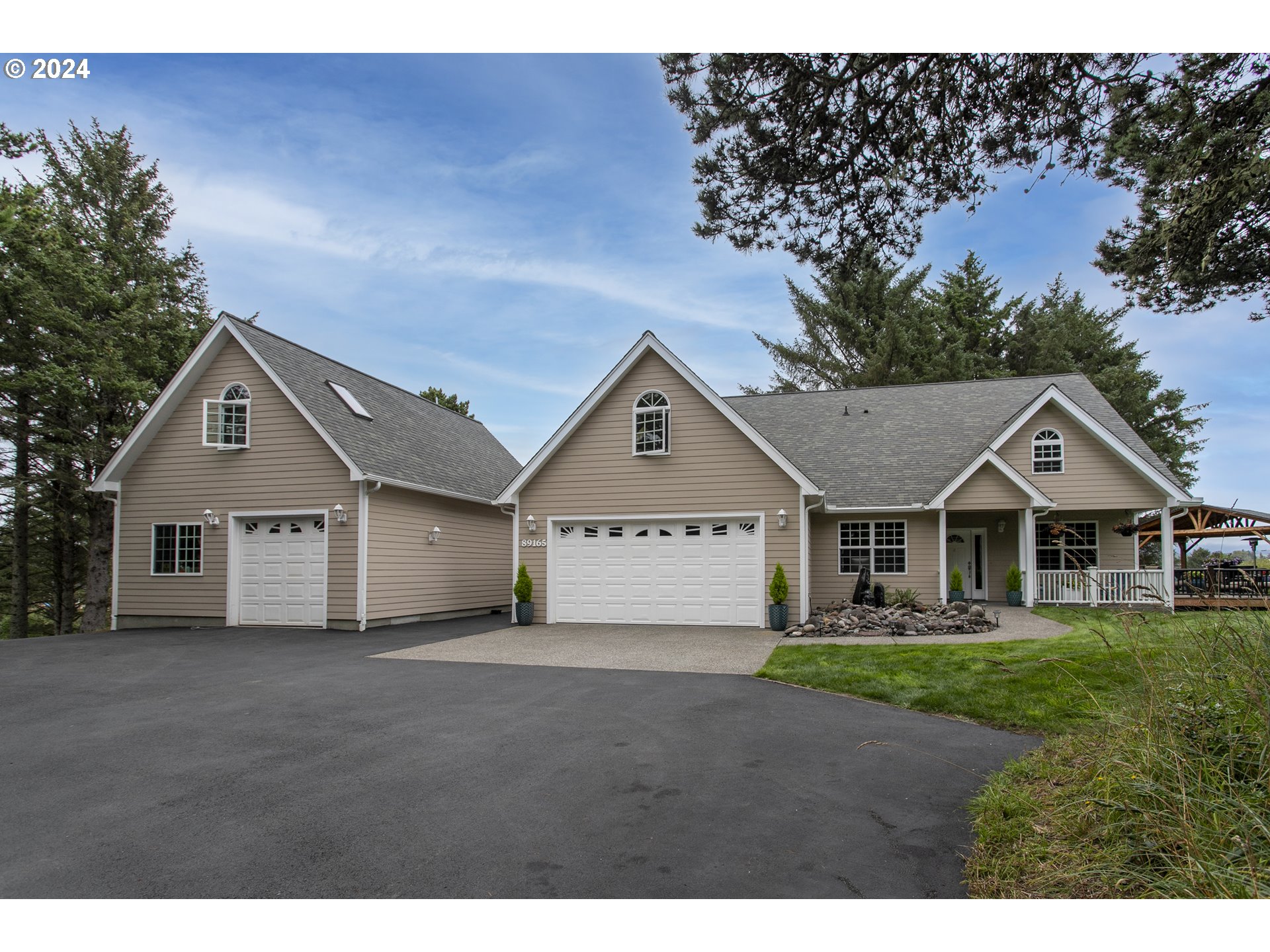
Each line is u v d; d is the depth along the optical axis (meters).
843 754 6.02
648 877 3.80
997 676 8.30
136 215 22.23
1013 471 16.77
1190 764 3.72
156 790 5.16
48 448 18.83
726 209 8.59
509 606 21.92
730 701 8.08
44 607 26.48
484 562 20.52
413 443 18.55
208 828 4.46
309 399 15.54
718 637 13.40
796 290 36.16
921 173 8.27
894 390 22.66
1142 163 7.60
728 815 4.66
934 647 10.60
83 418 19.64
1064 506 17.81
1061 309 36.12
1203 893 3.06
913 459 18.70
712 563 15.17
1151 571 17.12
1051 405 18.09
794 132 8.06
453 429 23.28
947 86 7.65
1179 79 7.15
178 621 15.90
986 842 4.12
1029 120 7.67
